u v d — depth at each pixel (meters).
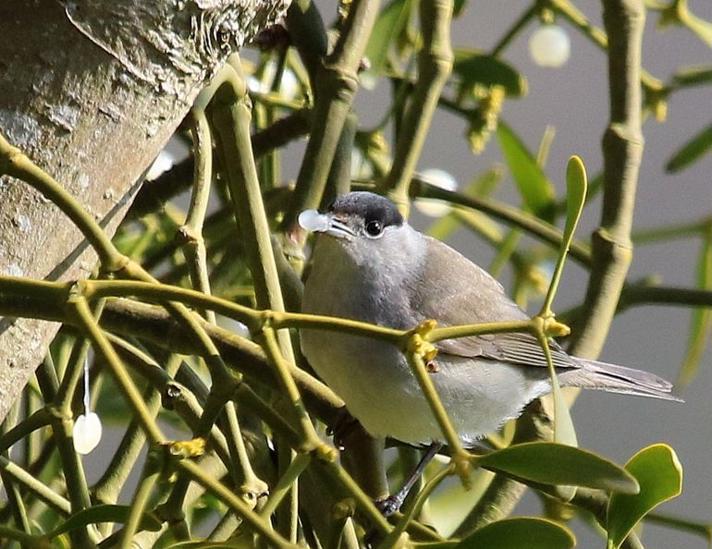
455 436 4.18
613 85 8.12
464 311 8.81
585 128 14.68
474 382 8.73
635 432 14.49
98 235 4.49
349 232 8.31
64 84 4.61
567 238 4.62
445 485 9.05
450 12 7.87
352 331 4.42
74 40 4.58
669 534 14.20
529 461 4.05
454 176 14.35
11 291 4.27
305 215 6.97
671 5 9.24
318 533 6.25
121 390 4.18
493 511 7.08
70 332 6.55
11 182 4.62
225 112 6.12
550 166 14.61
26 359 4.98
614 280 7.89
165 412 8.29
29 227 4.68
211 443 5.96
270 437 7.28
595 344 7.80
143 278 4.52
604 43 9.02
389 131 13.22
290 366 6.28
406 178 8.17
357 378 7.74
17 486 6.15
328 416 6.77
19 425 5.51
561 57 9.17
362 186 8.98
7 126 4.60
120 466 6.56
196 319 5.47
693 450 14.43
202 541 4.18
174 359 6.82
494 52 9.20
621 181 7.99
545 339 4.56
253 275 6.17
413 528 5.27
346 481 4.25
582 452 4.00
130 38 4.63
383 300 8.62
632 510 4.84
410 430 8.01
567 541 4.00
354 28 7.42
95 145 4.70
